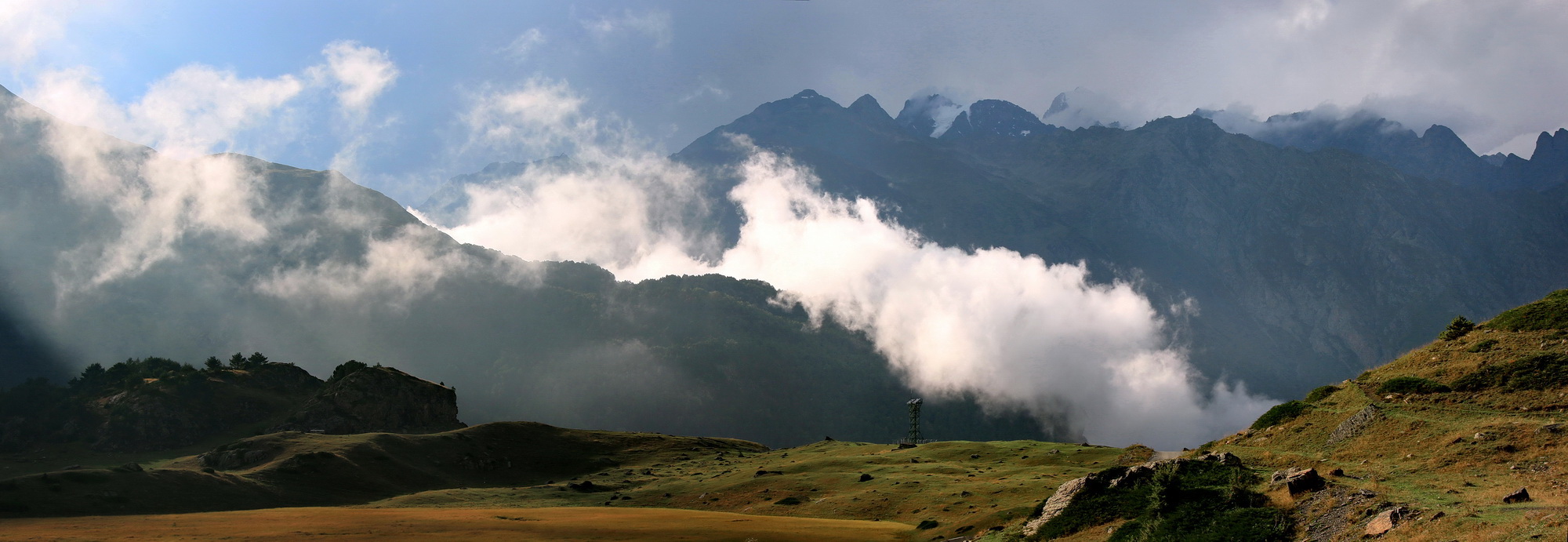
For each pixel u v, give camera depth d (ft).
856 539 259.60
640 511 381.81
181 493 428.97
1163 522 140.97
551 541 269.44
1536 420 152.56
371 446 583.99
